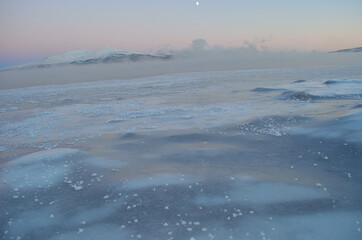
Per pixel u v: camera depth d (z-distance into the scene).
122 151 10.02
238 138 10.88
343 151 8.62
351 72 55.28
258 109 18.00
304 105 18.30
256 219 5.36
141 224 5.38
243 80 50.75
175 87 42.84
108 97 32.41
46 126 16.48
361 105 14.95
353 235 4.82
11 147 11.95
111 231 5.24
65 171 8.22
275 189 6.49
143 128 14.05
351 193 6.23
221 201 6.07
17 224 5.68
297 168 7.78
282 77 52.62
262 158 8.66
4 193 7.02
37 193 6.98
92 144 11.35
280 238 4.79
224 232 5.00
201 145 10.32
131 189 6.82
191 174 7.53
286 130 11.55
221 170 7.77
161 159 8.95
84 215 5.86
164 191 6.62
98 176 7.81
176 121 15.51
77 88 50.91
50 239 5.12
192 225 5.25
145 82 59.91
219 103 22.39
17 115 22.11
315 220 5.27
